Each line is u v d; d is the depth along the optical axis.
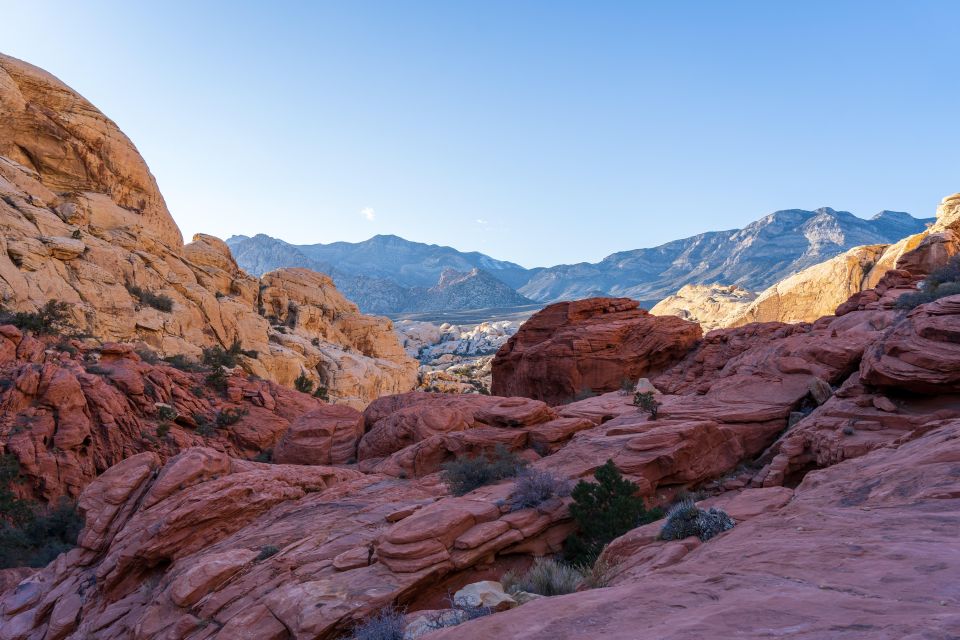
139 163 86.88
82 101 81.06
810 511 8.75
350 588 12.76
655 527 11.16
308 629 11.55
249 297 95.25
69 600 18.66
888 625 3.51
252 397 51.12
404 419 29.28
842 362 25.11
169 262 80.12
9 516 29.88
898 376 18.17
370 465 27.53
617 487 15.75
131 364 46.25
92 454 37.06
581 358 41.25
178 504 20.14
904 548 5.77
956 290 27.53
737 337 37.50
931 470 9.61
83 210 70.62
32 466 33.53
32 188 68.19
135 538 18.69
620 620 4.71
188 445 40.62
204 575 14.93
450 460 24.30
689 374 36.44
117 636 15.55
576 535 15.87
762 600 4.46
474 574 14.52
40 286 53.56
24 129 73.00
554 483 16.95
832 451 17.53
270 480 21.77
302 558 14.91
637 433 21.86
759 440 22.53
